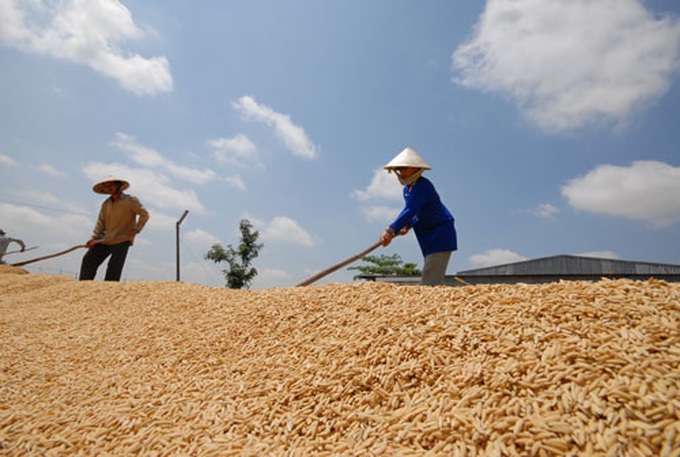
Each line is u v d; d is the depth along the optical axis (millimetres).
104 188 7879
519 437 1598
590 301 2342
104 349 3904
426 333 2500
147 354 3564
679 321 1964
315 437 2014
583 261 10828
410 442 1786
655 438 1424
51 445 2271
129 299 5707
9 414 2658
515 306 2492
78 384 3121
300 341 3002
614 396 1628
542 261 11406
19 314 5625
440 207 4141
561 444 1510
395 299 3184
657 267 9836
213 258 17719
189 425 2301
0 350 4086
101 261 8211
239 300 4477
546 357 1958
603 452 1443
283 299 3914
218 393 2613
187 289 5738
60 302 6105
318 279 4547
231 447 2031
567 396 1705
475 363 2104
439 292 3061
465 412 1812
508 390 1858
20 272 8719
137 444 2188
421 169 4137
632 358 1783
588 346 1949
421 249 4223
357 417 2057
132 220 7930
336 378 2396
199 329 3850
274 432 2121
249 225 18344
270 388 2506
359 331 2781
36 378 3328
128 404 2633
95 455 2168
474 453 1611
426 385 2119
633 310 2131
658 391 1586
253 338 3338
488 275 11961
